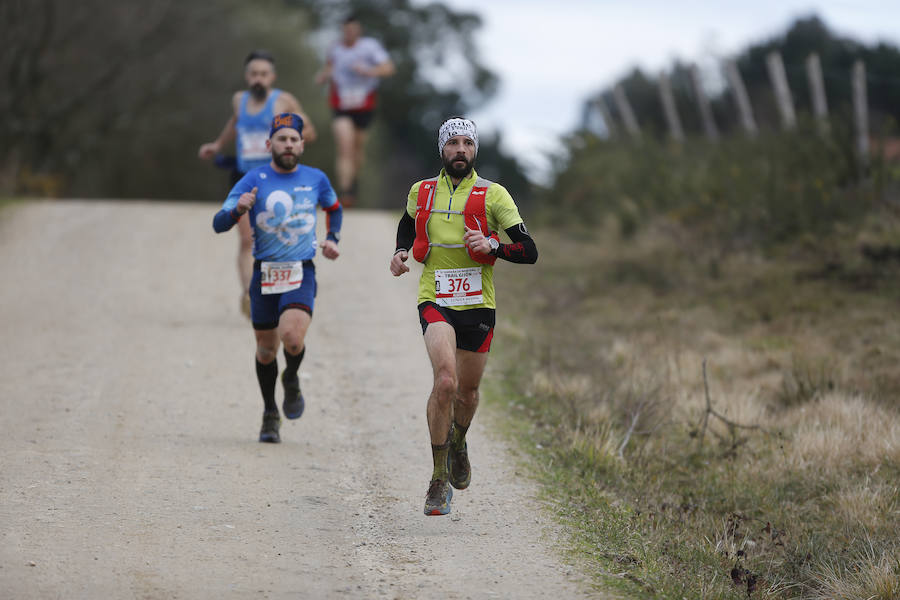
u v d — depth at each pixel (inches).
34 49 4010.8
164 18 4547.2
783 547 794.2
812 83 2156.7
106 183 4970.5
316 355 1272.1
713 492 910.4
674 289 1704.0
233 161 1317.7
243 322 1418.6
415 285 1715.1
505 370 1254.9
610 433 1000.9
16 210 2218.3
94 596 628.1
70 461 872.3
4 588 629.9
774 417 1098.1
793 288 1592.0
